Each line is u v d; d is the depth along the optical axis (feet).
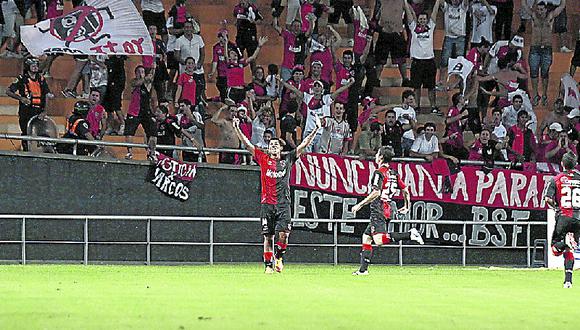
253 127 200.64
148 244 175.94
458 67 219.41
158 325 70.28
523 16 234.17
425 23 217.15
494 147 206.39
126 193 180.14
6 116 202.80
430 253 197.57
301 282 118.93
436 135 205.87
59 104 203.21
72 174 176.76
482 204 200.95
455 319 77.71
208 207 185.78
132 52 190.19
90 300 89.61
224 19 226.99
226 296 95.30
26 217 168.55
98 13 190.29
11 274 132.05
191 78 202.49
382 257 194.29
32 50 184.34
